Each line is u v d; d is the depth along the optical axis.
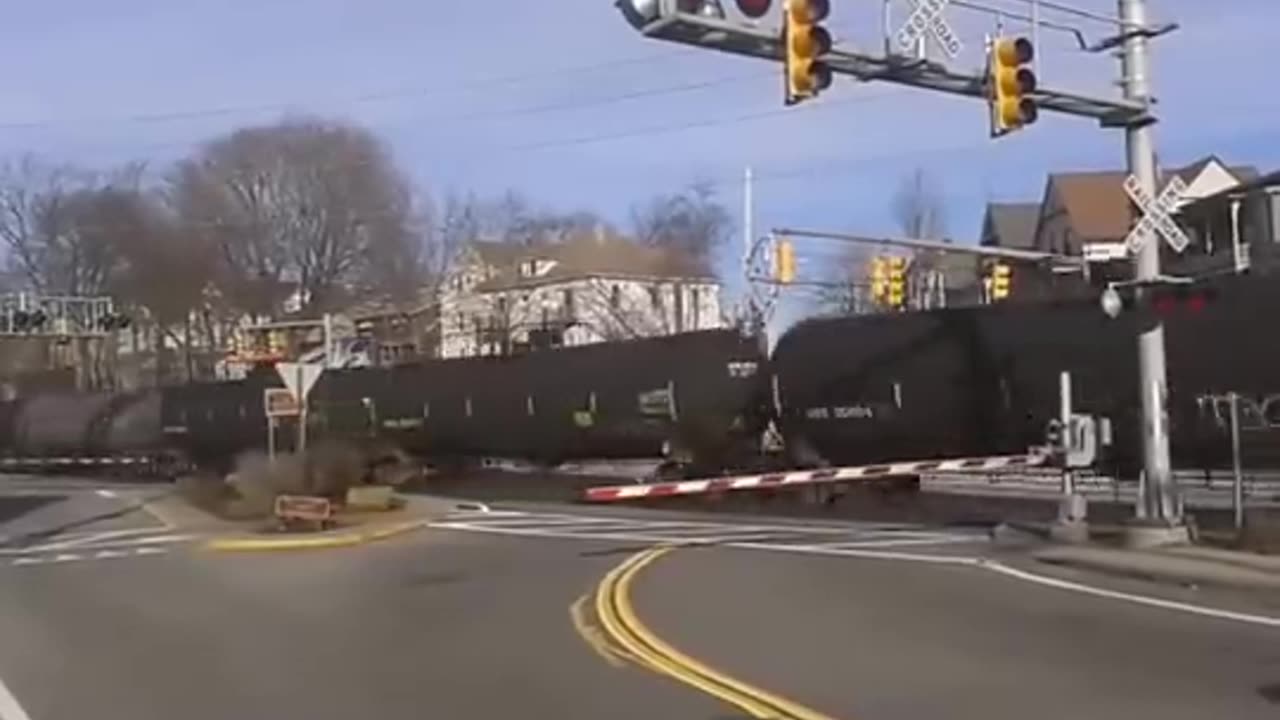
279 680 11.56
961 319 28.70
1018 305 27.91
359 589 18.30
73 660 13.02
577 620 14.47
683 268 95.12
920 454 29.86
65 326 73.88
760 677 10.87
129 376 106.00
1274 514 23.12
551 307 93.19
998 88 17.52
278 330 76.19
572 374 38.00
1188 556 18.47
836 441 31.36
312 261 95.56
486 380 40.66
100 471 57.66
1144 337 20.70
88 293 97.31
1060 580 17.08
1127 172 21.06
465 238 98.06
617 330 88.81
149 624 15.52
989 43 17.66
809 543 23.09
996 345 27.72
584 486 37.28
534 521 29.88
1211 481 25.38
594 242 97.56
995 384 27.62
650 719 9.48
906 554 20.73
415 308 86.69
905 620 13.89
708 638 12.91
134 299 95.81
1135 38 19.81
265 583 19.48
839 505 30.73
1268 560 17.78
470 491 40.34
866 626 13.52
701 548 22.48
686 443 34.69
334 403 45.53
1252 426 23.50
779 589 16.66
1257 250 36.16
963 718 9.28
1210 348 24.02
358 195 96.06
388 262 95.88
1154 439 20.61
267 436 47.69
